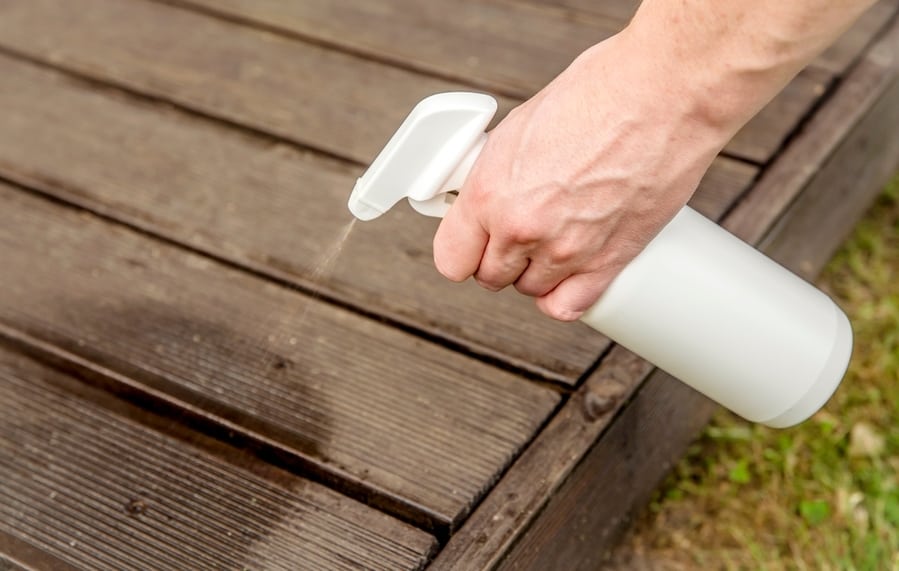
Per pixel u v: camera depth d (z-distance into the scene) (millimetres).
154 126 1685
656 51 774
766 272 973
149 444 1189
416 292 1381
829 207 1704
